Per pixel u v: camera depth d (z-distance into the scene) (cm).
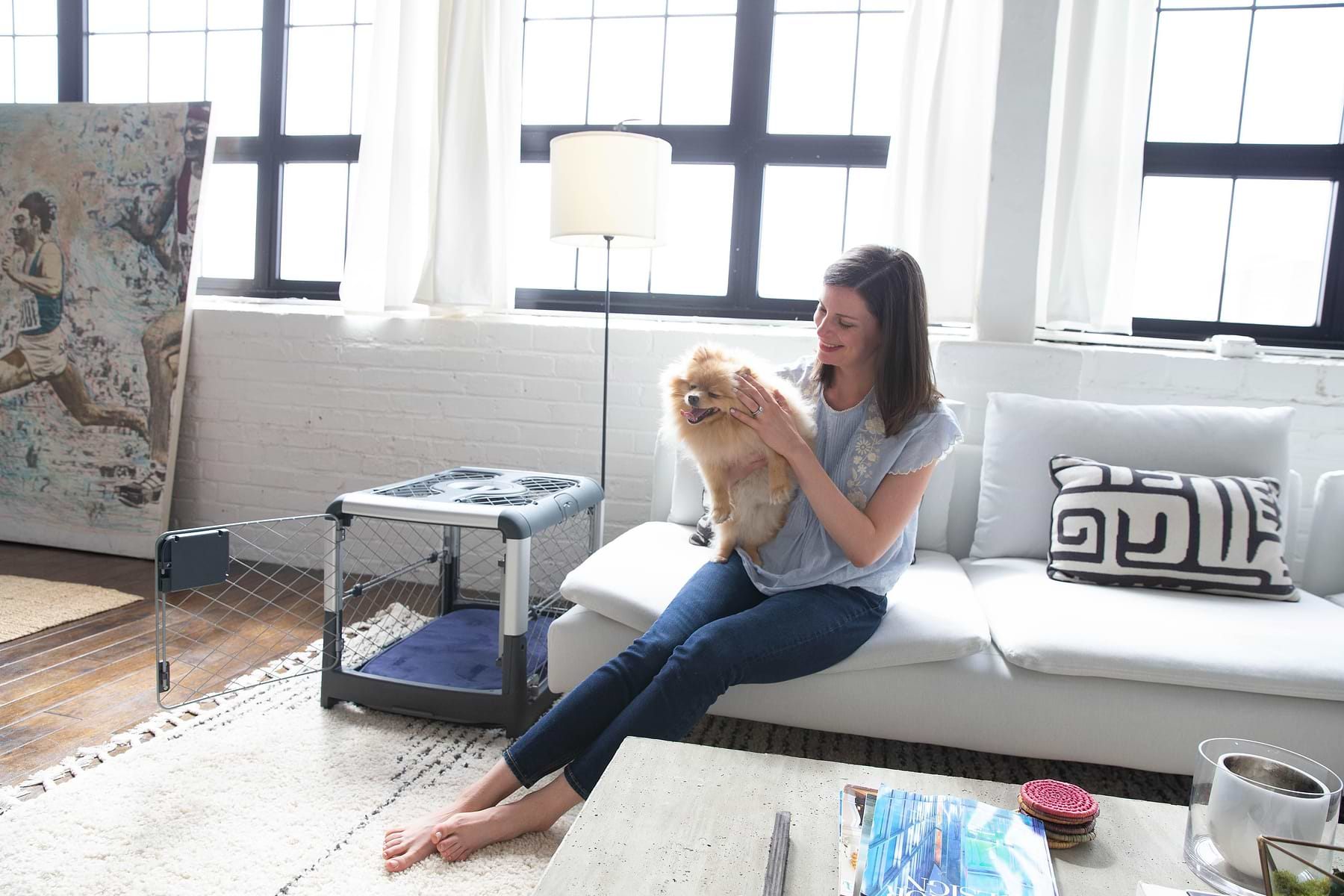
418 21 284
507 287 287
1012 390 248
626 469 287
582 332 285
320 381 309
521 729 184
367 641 241
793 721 159
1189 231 268
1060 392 247
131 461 316
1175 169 265
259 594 281
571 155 227
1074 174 246
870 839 87
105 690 202
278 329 311
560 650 169
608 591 167
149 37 343
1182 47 263
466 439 299
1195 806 88
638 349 282
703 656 135
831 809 98
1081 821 91
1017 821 91
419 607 275
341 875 133
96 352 320
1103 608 171
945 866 83
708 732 195
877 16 279
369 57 308
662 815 96
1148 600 178
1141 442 210
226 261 341
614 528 290
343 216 327
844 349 151
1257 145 259
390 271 292
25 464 326
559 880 84
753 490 161
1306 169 256
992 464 220
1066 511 196
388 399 304
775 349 271
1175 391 249
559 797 135
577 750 139
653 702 132
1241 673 146
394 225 289
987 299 254
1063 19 250
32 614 248
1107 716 149
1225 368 245
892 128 259
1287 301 264
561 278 307
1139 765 150
